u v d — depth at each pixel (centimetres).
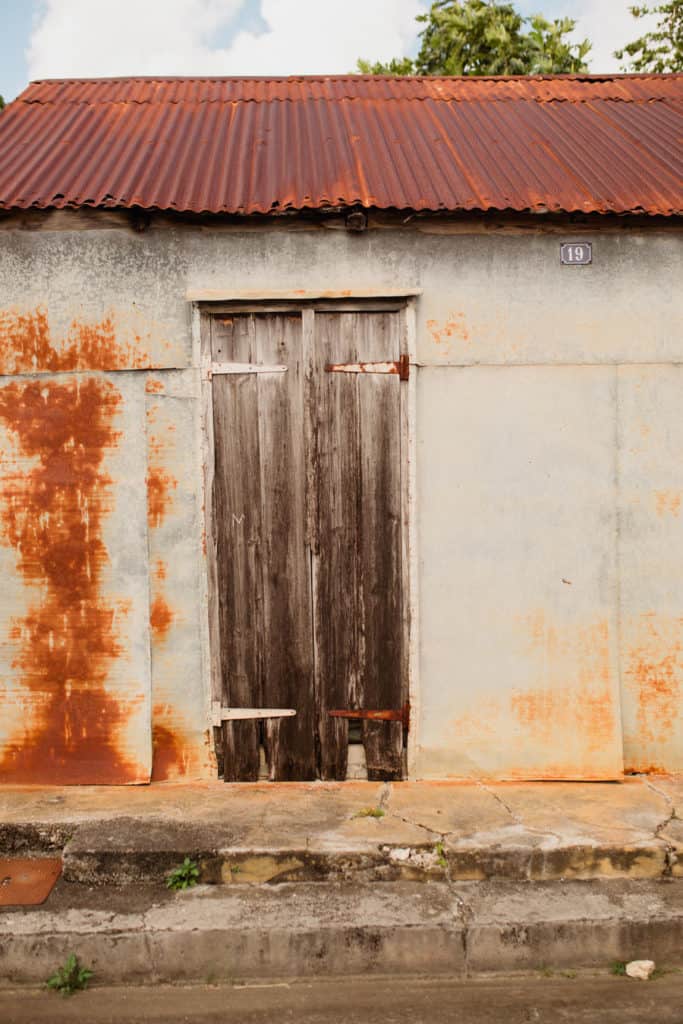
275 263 417
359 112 544
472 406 424
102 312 415
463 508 426
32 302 414
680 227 422
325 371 423
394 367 421
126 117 529
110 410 417
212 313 420
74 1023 298
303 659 429
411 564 425
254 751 430
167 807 394
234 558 427
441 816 384
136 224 409
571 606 429
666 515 430
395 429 424
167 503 422
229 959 321
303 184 429
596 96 580
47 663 422
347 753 432
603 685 429
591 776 427
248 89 589
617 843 355
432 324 421
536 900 338
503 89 594
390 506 426
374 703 431
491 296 422
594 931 324
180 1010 305
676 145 489
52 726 422
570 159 470
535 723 430
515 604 429
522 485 427
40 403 417
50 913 332
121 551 421
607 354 426
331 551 427
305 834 365
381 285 419
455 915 328
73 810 390
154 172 443
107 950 319
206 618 425
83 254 414
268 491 425
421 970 323
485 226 419
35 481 419
